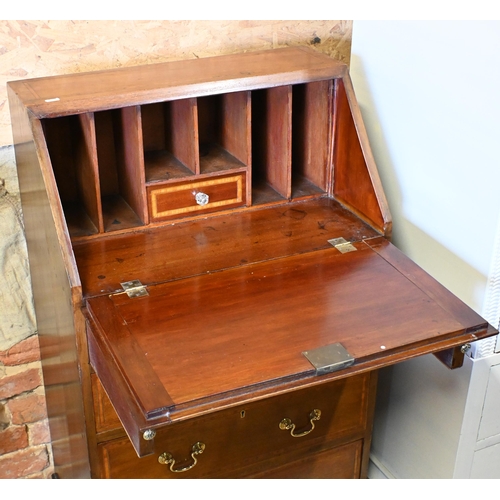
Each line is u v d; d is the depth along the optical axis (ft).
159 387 4.17
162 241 5.60
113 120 5.85
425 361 6.26
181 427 5.45
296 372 4.31
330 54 6.79
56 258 5.01
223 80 5.39
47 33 5.77
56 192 4.85
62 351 5.58
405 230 6.32
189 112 5.54
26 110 4.92
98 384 5.17
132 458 5.57
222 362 4.38
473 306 5.69
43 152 4.88
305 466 6.25
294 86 6.39
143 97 5.19
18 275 6.43
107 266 5.27
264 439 5.88
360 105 6.57
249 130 5.74
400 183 6.25
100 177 6.08
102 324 4.70
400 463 6.92
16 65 5.78
